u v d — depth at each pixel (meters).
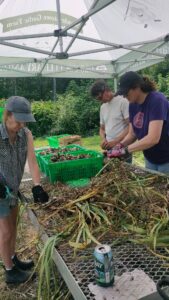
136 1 3.47
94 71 6.21
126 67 6.03
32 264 2.75
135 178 2.20
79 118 13.20
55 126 13.34
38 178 2.36
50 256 1.54
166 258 1.36
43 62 5.91
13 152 2.32
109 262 1.17
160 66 16.16
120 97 3.83
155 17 3.74
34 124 13.45
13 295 2.54
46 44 5.05
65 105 13.30
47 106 13.67
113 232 1.60
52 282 1.94
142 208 1.73
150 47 4.66
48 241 1.58
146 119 2.62
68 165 2.61
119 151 2.60
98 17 4.40
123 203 1.79
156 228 1.53
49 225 1.76
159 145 2.71
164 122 2.61
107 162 2.58
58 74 6.32
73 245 1.51
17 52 5.47
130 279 1.22
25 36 3.60
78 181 2.57
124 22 4.19
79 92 14.50
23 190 2.47
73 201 1.91
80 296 1.19
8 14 4.29
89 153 3.01
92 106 13.23
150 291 1.13
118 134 3.87
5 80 21.80
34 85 21.81
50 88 21.64
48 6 4.32
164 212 1.66
